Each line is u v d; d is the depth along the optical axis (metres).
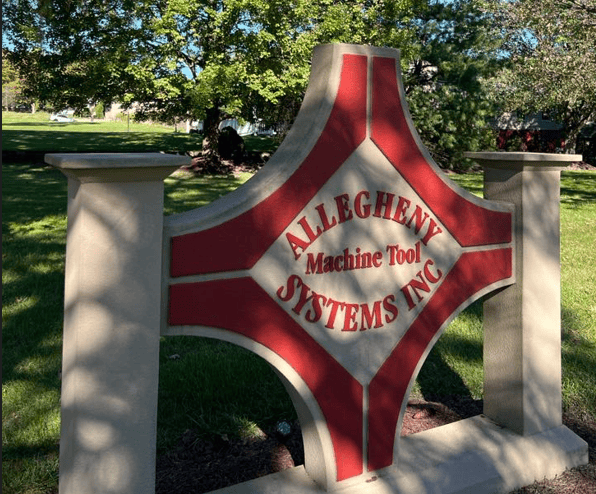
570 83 20.86
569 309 6.55
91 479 2.48
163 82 19.11
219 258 2.77
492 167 3.96
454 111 23.58
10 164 22.75
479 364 5.14
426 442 3.67
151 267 2.55
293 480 3.24
